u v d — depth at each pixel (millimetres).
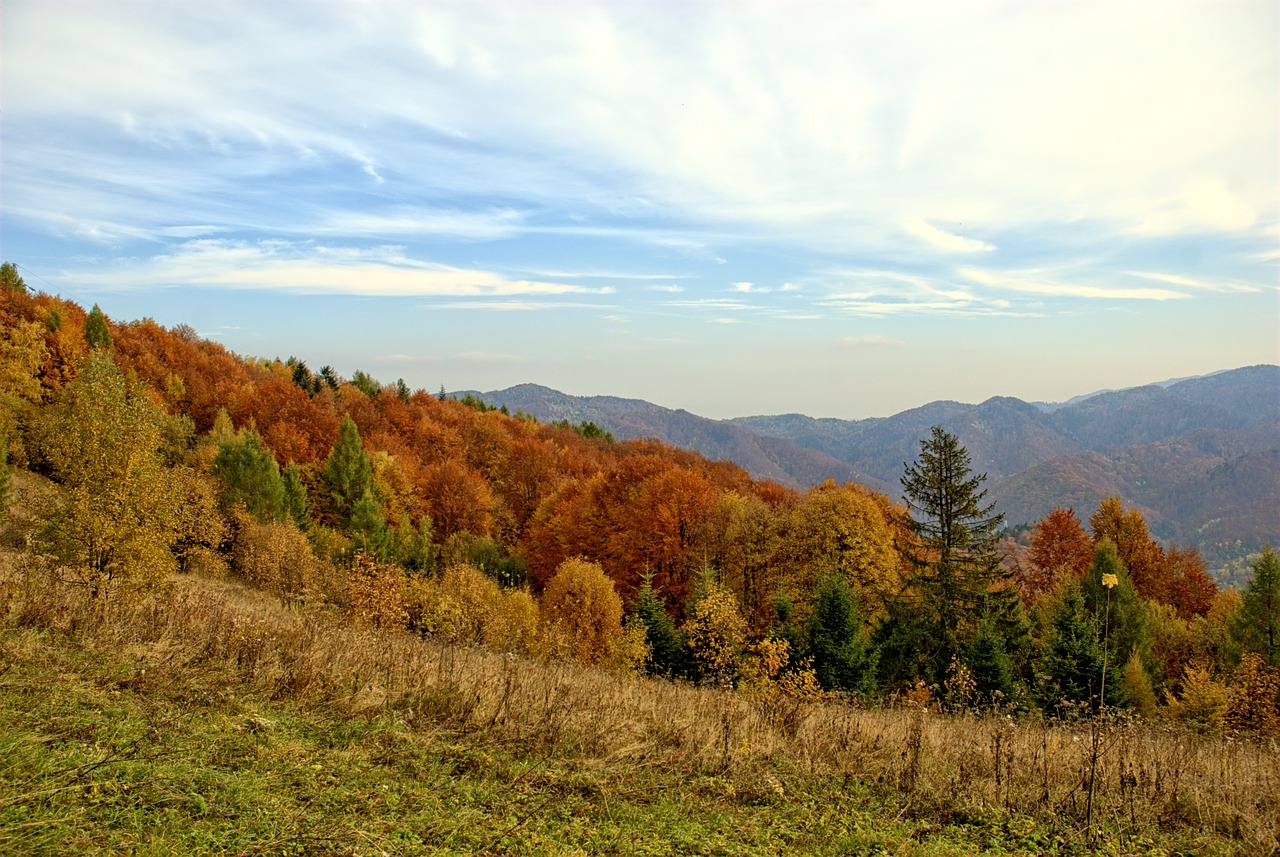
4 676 7137
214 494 39719
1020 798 6719
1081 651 22859
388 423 78250
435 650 10758
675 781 6891
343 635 10195
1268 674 23766
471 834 5469
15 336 52438
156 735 6422
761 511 44094
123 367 61000
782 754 7727
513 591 31109
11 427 41438
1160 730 9531
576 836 5641
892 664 29250
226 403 68375
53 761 5590
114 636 8984
